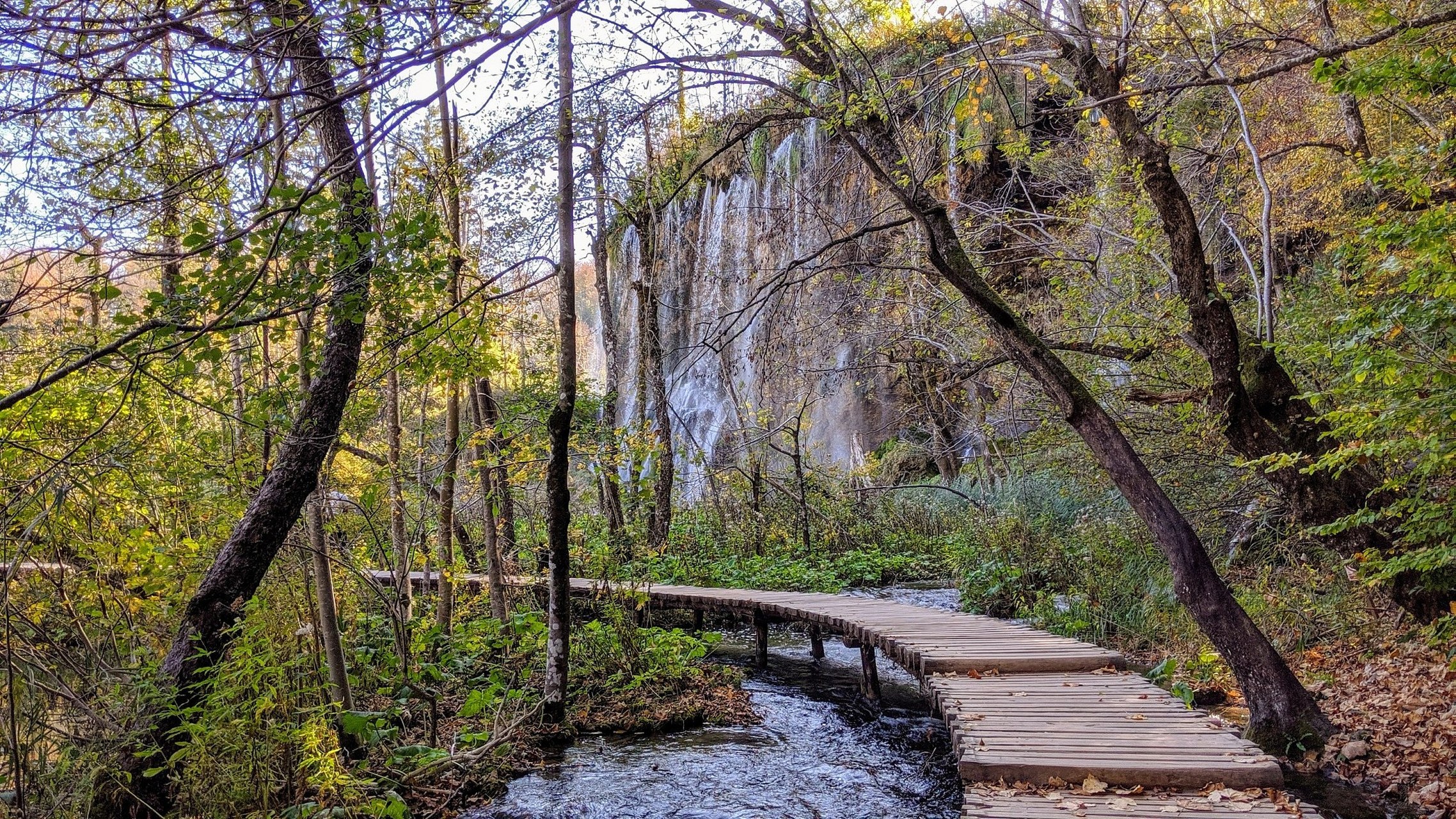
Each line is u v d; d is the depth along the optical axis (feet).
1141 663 26.91
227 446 22.00
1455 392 14.37
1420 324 14.93
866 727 24.48
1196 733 16.65
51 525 19.25
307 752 16.70
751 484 55.88
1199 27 27.27
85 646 19.61
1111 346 25.54
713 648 35.94
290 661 17.29
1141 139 20.59
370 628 28.66
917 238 35.99
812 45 21.08
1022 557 37.01
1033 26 21.68
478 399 32.30
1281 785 14.38
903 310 42.75
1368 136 28.81
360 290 14.53
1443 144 15.84
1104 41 25.20
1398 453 15.57
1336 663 22.85
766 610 33.55
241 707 15.92
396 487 28.14
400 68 11.58
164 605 21.91
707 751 22.56
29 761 16.08
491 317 25.35
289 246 12.93
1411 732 17.62
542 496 45.34
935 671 22.24
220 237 12.37
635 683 27.07
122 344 11.87
